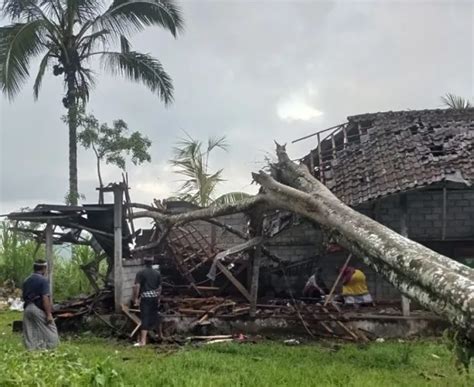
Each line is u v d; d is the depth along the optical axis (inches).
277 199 464.1
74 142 804.0
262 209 486.9
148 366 334.3
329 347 423.8
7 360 290.8
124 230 550.3
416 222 613.0
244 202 496.4
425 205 613.6
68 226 526.0
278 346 420.2
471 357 275.1
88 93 846.5
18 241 795.4
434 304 285.3
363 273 588.7
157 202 653.9
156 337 457.4
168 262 629.3
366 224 377.1
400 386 296.0
